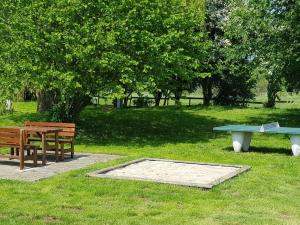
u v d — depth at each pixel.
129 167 12.16
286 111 27.70
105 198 8.70
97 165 12.10
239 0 23.42
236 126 16.31
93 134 19.41
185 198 8.77
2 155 11.74
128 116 24.73
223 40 30.80
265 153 15.39
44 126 13.97
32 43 15.89
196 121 23.95
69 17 16.38
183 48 18.92
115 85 16.72
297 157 14.44
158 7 17.94
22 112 25.94
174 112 26.91
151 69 17.42
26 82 16.70
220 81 32.84
